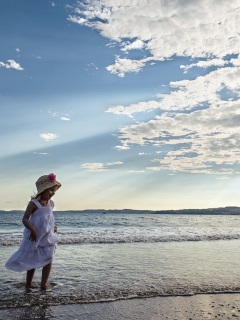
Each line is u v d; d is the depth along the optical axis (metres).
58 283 4.10
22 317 2.76
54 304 3.18
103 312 2.97
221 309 3.12
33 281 4.20
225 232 13.13
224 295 3.64
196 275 4.69
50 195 4.00
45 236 3.88
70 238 9.28
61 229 17.48
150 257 6.41
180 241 9.84
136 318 2.81
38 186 3.99
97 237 9.68
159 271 4.96
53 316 2.82
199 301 3.38
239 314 2.98
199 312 3.01
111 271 4.93
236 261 6.08
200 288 3.91
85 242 8.94
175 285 4.04
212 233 12.39
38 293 3.57
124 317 2.84
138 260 6.02
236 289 3.90
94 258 6.18
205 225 25.31
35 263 3.77
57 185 4.02
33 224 3.82
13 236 10.08
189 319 2.81
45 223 3.85
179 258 6.34
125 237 9.87
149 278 4.44
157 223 29.47
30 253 3.77
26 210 3.84
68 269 5.05
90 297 3.45
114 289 3.80
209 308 3.14
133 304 3.24
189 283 4.16
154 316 2.88
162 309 3.09
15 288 3.78
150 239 9.84
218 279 4.43
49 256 3.86
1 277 4.41
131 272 4.86
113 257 6.34
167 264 5.62
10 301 3.22
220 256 6.72
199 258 6.38
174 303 3.29
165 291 3.75
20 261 3.72
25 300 3.27
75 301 3.30
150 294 3.62
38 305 3.13
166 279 4.39
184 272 4.91
